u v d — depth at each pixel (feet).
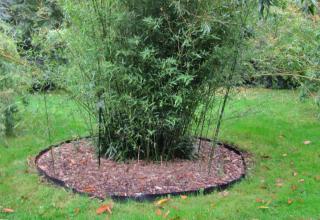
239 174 12.57
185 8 11.47
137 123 12.48
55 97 16.21
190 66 12.01
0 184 11.82
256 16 11.93
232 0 10.81
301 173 12.79
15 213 10.17
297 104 21.02
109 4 11.80
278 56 13.53
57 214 10.12
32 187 11.58
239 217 10.02
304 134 16.90
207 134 16.25
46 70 13.20
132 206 10.54
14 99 14.55
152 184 11.55
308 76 12.85
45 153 14.30
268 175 12.66
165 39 11.85
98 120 13.00
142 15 11.73
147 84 11.93
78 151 14.29
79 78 12.84
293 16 13.98
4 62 13.28
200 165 13.07
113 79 12.13
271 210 10.40
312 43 13.85
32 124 16.33
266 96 20.79
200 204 10.64
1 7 17.65
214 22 11.68
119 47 11.89
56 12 17.84
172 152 13.33
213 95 12.98
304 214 10.23
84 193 11.00
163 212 10.20
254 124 18.25
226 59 11.97
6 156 14.10
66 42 13.05
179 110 12.51
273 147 15.47
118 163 13.02
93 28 12.06
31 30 18.25
